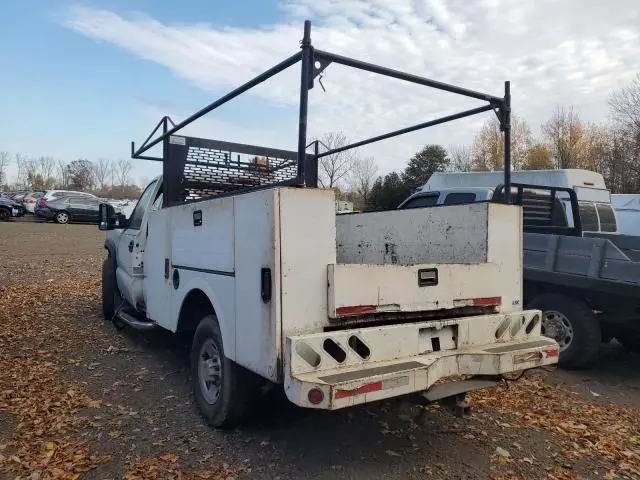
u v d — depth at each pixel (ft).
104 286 24.54
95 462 11.37
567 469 11.67
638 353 22.35
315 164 21.34
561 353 19.38
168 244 15.56
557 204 26.84
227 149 18.74
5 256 50.60
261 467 11.25
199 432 12.95
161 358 19.31
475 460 11.89
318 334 9.79
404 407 11.32
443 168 146.61
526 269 20.20
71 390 15.75
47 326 24.03
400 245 15.69
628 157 107.14
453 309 12.12
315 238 10.17
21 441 12.37
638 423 14.56
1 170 299.38
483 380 12.00
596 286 18.12
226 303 11.76
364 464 11.50
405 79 12.37
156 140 17.80
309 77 10.39
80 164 292.20
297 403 9.27
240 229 11.09
